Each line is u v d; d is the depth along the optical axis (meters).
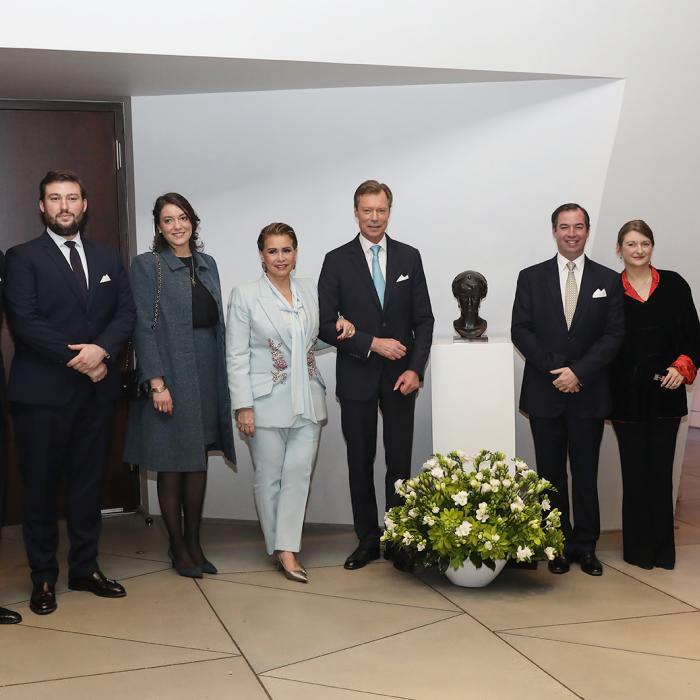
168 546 4.47
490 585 3.80
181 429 3.81
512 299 4.63
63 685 2.79
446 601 3.59
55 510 3.60
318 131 4.70
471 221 4.62
